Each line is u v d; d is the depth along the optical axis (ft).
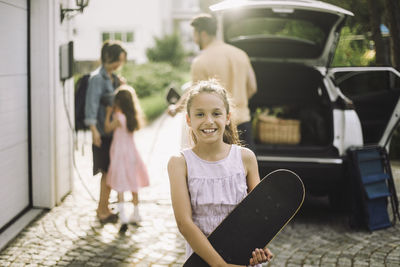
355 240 13.01
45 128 14.87
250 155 6.61
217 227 5.78
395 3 19.70
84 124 14.37
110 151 13.88
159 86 51.57
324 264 11.32
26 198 14.82
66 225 13.74
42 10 14.46
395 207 15.43
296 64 16.96
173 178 6.16
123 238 12.82
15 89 13.64
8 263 11.02
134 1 81.71
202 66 13.62
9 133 13.25
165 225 13.91
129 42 82.53
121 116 13.73
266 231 5.80
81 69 43.01
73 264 11.05
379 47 20.99
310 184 14.23
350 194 14.01
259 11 15.43
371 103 15.72
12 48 13.33
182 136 13.74
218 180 6.23
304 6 14.42
